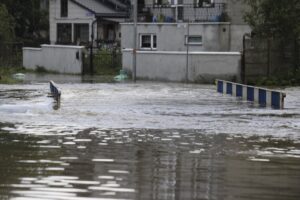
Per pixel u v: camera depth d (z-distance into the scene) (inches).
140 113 1325.0
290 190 618.5
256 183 647.1
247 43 2532.0
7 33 3230.8
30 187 621.0
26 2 4544.8
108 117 1243.2
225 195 597.0
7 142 904.9
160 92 1964.8
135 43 2701.8
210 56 2551.7
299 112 1396.4
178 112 1359.5
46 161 754.8
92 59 3161.9
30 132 1013.8
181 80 2625.5
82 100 1626.5
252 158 795.4
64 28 4360.2
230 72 2522.1
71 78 2790.4
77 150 838.5
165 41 3016.7
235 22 2878.9
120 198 583.8
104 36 4224.9
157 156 799.1
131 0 3617.1
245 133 1035.3
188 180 658.8
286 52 2534.5
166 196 591.8
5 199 575.5
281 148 879.1
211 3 3002.0
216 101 1665.8
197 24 2920.8
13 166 721.0
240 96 1804.9
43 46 3380.9
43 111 1344.7
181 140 943.7
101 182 645.9
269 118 1264.8
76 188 619.2
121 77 2802.7
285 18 2492.6
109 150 841.5
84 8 4261.8
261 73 2524.6
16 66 3476.9
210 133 1028.5
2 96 1728.6
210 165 741.3
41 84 2315.5
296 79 2461.9
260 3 2556.6
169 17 3095.5
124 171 701.3
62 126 1095.0
